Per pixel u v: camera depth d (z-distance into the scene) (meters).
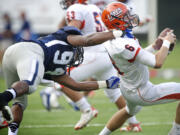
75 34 14.79
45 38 14.84
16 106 15.28
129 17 15.52
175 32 74.56
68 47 14.79
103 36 14.08
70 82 15.82
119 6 15.63
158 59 15.01
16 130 15.03
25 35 58.69
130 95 15.96
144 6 57.09
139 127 19.84
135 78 15.62
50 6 63.66
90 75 19.97
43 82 15.77
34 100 30.72
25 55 14.08
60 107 26.95
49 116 24.38
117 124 16.91
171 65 50.44
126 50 14.98
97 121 22.88
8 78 15.16
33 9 63.38
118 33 14.05
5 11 61.97
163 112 25.28
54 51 14.52
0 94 13.00
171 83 15.95
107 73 20.45
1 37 60.03
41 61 14.24
